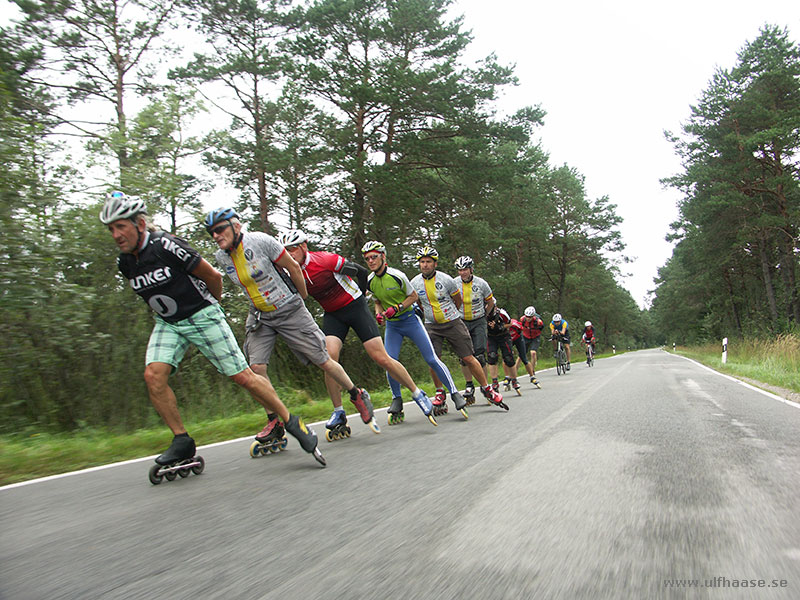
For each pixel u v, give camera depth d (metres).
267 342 5.12
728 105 29.28
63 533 2.87
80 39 16.67
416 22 19.81
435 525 2.75
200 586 2.14
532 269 44.94
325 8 18.30
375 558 2.35
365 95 18.31
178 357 4.18
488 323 9.62
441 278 7.21
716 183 29.00
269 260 4.83
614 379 12.84
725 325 51.38
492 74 21.11
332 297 5.79
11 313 6.97
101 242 8.32
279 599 2.00
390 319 6.54
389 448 4.96
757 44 29.94
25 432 7.14
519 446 4.75
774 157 29.44
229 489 3.70
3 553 2.59
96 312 8.36
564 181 44.78
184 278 4.00
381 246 6.36
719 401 7.87
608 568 2.16
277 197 20.66
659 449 4.44
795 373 12.98
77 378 8.13
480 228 25.25
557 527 2.65
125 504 3.43
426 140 20.95
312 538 2.64
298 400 10.64
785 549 2.30
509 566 2.21
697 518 2.72
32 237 7.41
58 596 2.09
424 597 1.97
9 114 7.59
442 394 7.38
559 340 16.89
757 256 37.09
